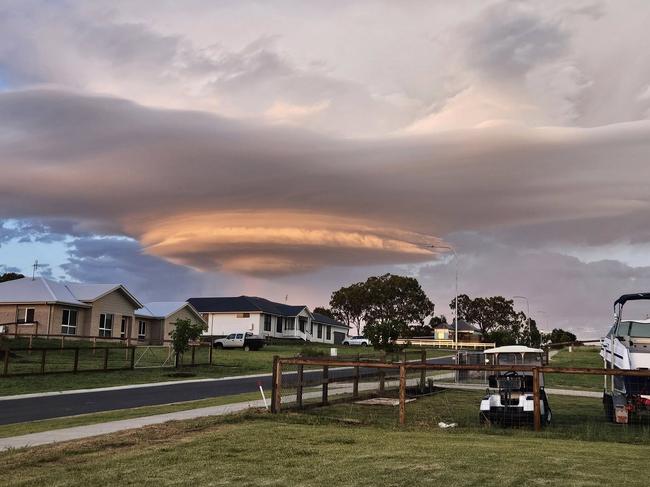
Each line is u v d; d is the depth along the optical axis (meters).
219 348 61.19
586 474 9.27
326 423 15.15
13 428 14.45
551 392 28.61
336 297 116.25
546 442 12.70
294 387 17.42
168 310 63.34
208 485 8.66
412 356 50.94
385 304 114.06
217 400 20.84
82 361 37.91
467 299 138.62
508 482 8.73
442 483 8.68
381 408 19.45
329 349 62.09
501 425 15.40
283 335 82.12
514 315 136.12
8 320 48.81
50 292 49.34
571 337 107.56
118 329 54.66
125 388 26.44
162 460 10.34
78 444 11.85
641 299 18.08
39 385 26.28
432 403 21.67
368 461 10.22
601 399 25.83
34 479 9.03
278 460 10.32
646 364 16.11
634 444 13.00
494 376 16.38
